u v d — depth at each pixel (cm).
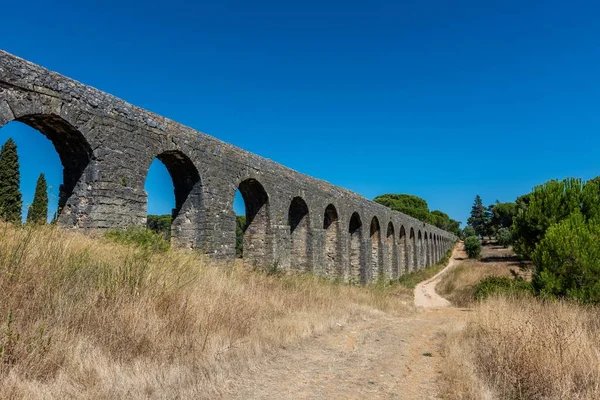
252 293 1123
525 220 1867
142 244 1123
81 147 1167
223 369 607
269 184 1992
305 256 2334
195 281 949
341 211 2750
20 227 774
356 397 552
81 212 1152
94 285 714
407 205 8638
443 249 7481
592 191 1770
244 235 2022
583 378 554
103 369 521
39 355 503
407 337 1026
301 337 886
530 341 650
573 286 1378
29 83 1012
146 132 1334
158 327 670
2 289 592
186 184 1580
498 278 2450
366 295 1942
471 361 720
